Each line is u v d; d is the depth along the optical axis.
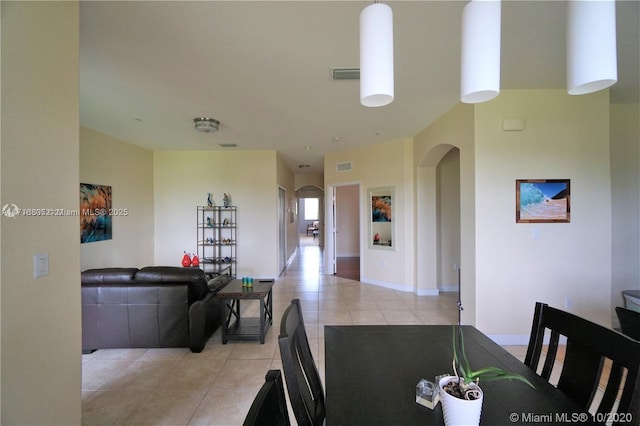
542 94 3.00
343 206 9.10
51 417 1.39
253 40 2.14
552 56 2.39
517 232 3.02
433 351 1.39
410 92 3.06
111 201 4.71
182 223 5.96
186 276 2.81
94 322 2.80
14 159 1.21
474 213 3.05
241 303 4.41
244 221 6.00
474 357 1.32
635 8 1.85
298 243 11.61
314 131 4.52
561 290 3.01
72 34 1.52
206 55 2.34
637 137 3.41
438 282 5.11
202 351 2.87
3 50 1.16
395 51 2.29
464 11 0.97
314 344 3.00
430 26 1.99
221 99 3.22
